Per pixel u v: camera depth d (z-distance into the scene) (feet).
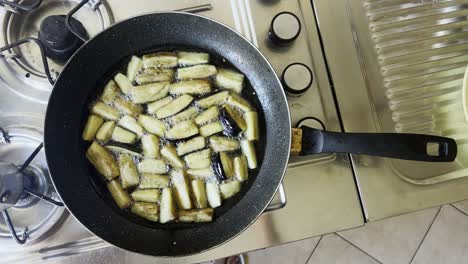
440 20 2.00
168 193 1.60
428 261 3.07
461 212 3.11
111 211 1.60
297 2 1.84
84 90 1.62
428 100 1.93
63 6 1.79
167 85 1.65
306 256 3.03
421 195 1.78
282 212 1.71
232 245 1.69
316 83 1.81
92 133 1.61
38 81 1.69
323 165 1.75
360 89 1.85
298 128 1.57
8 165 1.53
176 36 1.66
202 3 1.81
